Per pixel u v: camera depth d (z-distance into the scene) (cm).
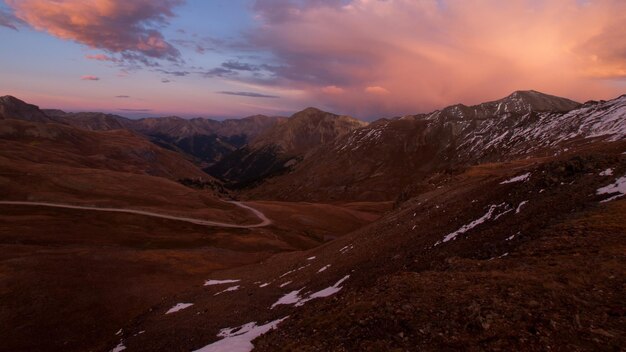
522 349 1258
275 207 17788
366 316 1689
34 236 8925
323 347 1547
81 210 12812
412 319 1555
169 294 5666
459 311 1535
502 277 1811
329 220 16450
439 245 3531
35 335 4219
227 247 10419
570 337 1280
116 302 5238
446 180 8300
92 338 4369
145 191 16662
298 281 4697
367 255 4406
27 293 4969
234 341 2512
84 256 6844
